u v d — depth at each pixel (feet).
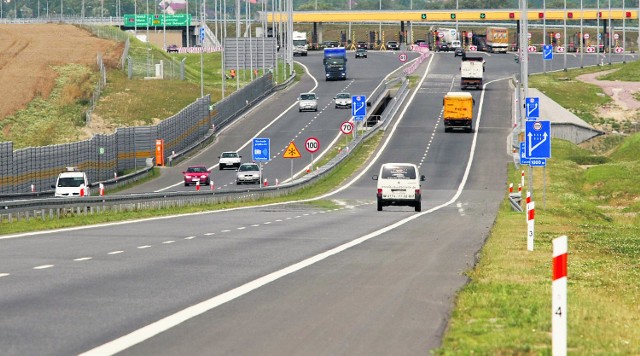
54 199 319.88
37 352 93.50
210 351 94.99
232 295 134.62
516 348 94.12
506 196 494.59
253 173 590.96
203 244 218.59
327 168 605.73
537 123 337.72
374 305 126.62
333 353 94.68
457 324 109.81
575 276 165.17
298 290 140.97
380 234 255.29
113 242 223.71
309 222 306.55
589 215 384.47
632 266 191.52
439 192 523.70
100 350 94.58
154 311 119.34
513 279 151.43
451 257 192.85
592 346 95.76
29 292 135.85
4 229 270.67
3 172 488.44
